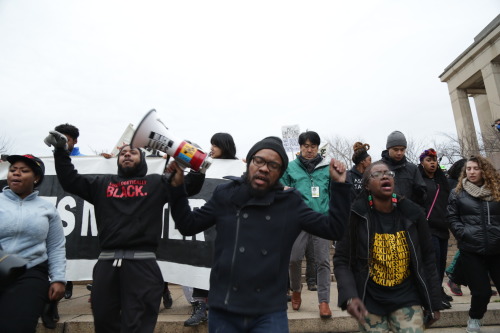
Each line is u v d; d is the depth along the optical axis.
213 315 2.02
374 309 2.53
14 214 2.74
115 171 4.45
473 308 3.64
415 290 2.53
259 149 2.12
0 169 4.36
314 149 4.26
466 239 3.58
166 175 2.23
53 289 2.78
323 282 3.88
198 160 2.13
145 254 2.66
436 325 4.06
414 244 2.51
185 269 4.08
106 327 2.62
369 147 5.06
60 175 2.71
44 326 3.60
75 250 4.22
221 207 2.18
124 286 2.59
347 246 2.59
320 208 3.98
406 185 4.29
